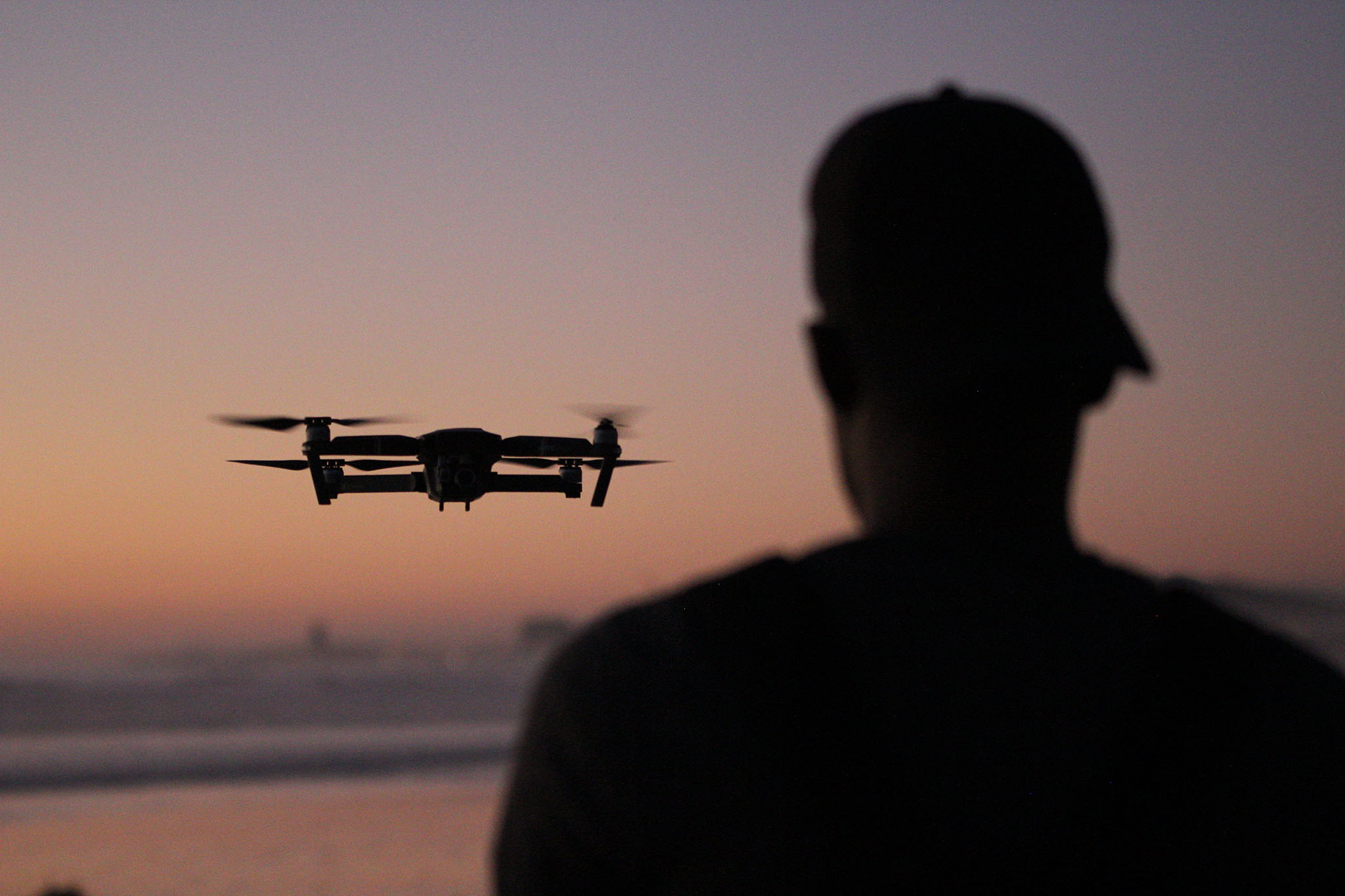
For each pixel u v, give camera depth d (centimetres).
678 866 193
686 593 201
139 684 12700
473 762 5834
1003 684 195
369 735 7975
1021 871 188
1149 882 189
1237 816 190
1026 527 200
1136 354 200
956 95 206
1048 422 198
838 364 203
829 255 203
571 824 195
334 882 2467
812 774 191
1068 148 204
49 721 9238
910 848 189
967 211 197
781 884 189
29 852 2856
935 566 197
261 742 7200
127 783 4866
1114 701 194
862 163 201
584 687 198
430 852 2838
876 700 194
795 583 199
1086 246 201
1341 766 193
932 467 198
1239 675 195
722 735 193
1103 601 198
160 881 2488
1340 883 191
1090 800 191
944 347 195
